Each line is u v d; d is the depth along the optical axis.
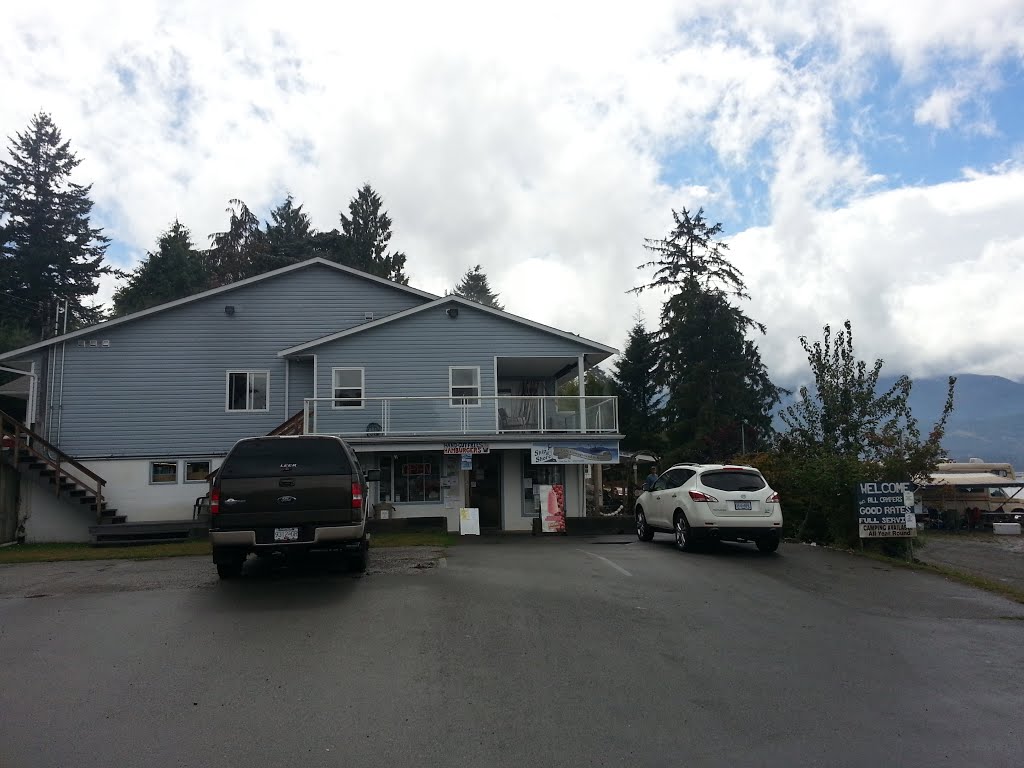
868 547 14.41
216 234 59.25
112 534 21.88
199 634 7.52
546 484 24.17
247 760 4.58
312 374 26.12
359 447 22.75
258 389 25.89
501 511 24.17
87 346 25.23
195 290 51.03
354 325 26.58
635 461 30.95
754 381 43.34
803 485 16.31
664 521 15.74
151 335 25.58
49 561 15.48
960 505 38.56
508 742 4.88
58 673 6.28
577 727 5.14
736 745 4.87
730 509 13.97
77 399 24.95
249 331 26.11
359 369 24.25
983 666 6.77
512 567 11.97
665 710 5.48
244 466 10.48
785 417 18.62
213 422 25.48
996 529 34.62
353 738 4.92
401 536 18.95
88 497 23.00
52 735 4.95
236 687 5.89
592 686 5.99
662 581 10.73
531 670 6.36
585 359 25.70
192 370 25.61
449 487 23.80
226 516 10.24
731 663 6.69
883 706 5.64
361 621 8.02
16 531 22.91
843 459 15.21
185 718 5.25
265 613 8.44
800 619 8.52
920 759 4.69
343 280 26.86
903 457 15.58
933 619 8.75
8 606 9.31
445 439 23.00
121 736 4.94
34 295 52.19
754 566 12.35
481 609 8.63
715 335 41.81
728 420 38.88
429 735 4.98
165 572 12.28
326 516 10.37
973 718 5.42
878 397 16.98
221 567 10.84
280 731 5.03
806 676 6.36
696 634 7.69
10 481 22.62
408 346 24.50
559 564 12.36
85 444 24.78
